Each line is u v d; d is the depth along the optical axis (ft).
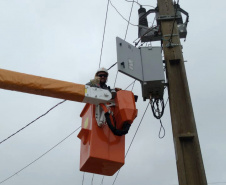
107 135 16.72
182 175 17.60
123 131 16.46
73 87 16.57
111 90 17.79
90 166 16.96
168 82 21.01
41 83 16.01
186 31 25.03
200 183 17.49
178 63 21.66
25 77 15.81
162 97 22.08
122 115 16.78
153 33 25.66
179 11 25.12
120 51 20.27
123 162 16.43
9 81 15.46
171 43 22.29
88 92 16.80
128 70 20.17
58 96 16.55
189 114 19.44
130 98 17.39
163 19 23.63
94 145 16.20
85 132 17.29
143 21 26.53
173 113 19.69
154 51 21.65
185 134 18.79
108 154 16.29
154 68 21.06
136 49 21.49
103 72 18.88
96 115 17.02
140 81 20.86
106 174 18.03
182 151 18.52
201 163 17.83
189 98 19.98
